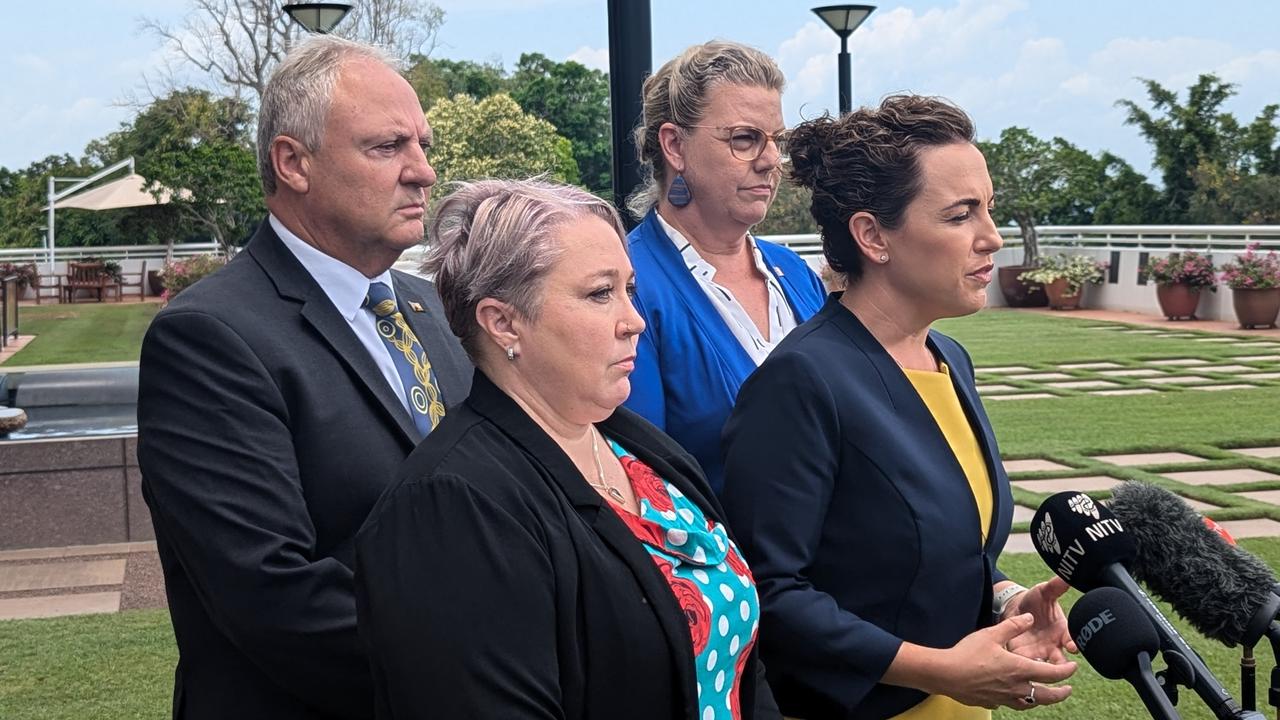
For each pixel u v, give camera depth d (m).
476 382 1.62
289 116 2.11
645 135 2.69
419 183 2.16
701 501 1.72
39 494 6.36
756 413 2.03
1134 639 1.56
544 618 1.45
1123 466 8.13
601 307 1.57
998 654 1.86
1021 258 23.09
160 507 1.97
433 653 1.40
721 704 1.61
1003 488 2.10
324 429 2.04
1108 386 12.00
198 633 2.05
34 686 4.37
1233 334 16.50
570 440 1.62
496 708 1.39
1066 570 1.79
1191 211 26.50
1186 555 1.74
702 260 2.62
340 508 2.04
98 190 33.56
